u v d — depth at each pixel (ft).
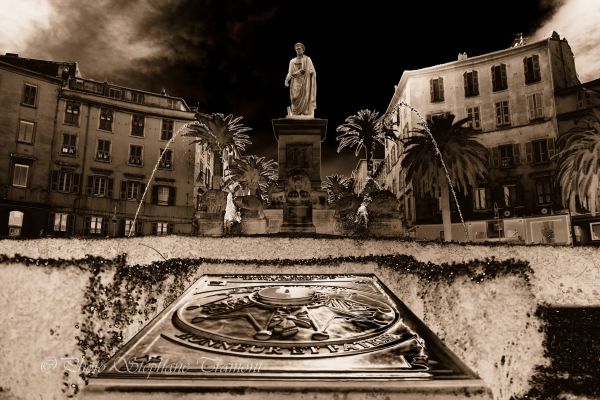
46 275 28.63
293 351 10.37
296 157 55.47
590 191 101.50
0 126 126.11
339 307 14.05
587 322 27.71
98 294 28.66
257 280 18.81
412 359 9.96
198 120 127.03
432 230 141.59
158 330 11.82
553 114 131.34
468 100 145.38
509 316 28.58
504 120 139.64
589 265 29.35
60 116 137.69
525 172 134.00
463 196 140.46
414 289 30.45
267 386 8.81
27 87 132.46
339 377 9.02
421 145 100.17
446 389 8.78
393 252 32.27
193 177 154.92
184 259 30.73
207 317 12.84
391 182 183.83
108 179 143.64
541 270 29.55
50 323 27.68
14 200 124.36
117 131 147.02
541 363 27.37
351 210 53.98
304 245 32.99
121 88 151.12
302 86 58.39
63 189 135.85
